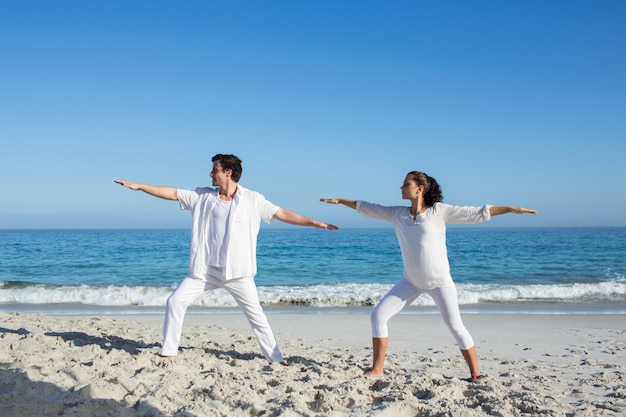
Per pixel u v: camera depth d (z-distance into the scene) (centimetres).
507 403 364
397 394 378
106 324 755
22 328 645
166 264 2544
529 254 3131
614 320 994
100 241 4844
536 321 977
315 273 2291
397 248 3597
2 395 347
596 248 3672
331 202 476
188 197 480
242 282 474
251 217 472
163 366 447
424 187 434
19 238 5931
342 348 678
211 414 330
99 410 337
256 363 477
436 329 879
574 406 380
